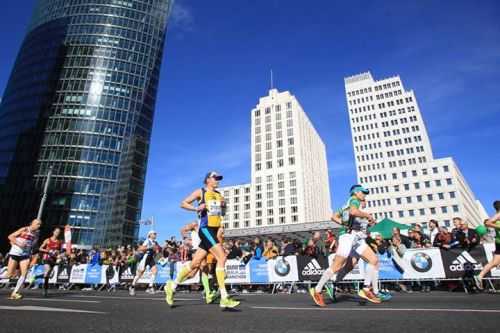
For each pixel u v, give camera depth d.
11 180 71.12
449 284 10.02
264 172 132.00
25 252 8.15
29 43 86.88
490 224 8.04
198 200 5.83
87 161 70.94
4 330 3.15
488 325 3.27
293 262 12.08
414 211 107.62
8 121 78.81
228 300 5.18
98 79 77.56
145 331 3.16
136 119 78.75
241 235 58.62
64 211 66.69
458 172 113.00
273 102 140.12
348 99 130.88
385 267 10.75
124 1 85.94
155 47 87.00
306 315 4.36
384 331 3.08
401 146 116.69
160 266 15.18
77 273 17.50
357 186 6.22
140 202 74.19
